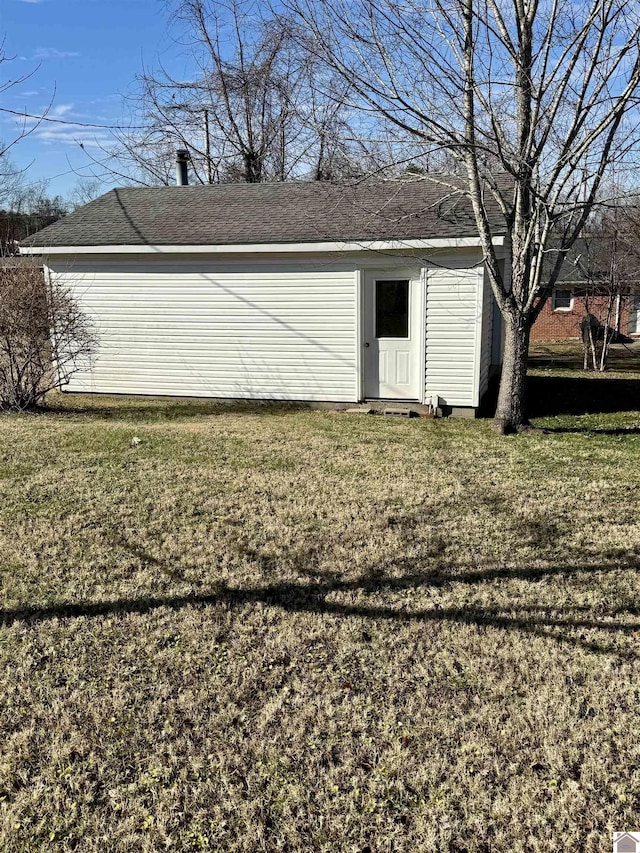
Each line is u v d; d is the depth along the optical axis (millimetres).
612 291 16688
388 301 10359
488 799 2611
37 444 8102
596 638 3725
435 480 6594
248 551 4926
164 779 2748
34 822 2545
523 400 8977
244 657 3576
